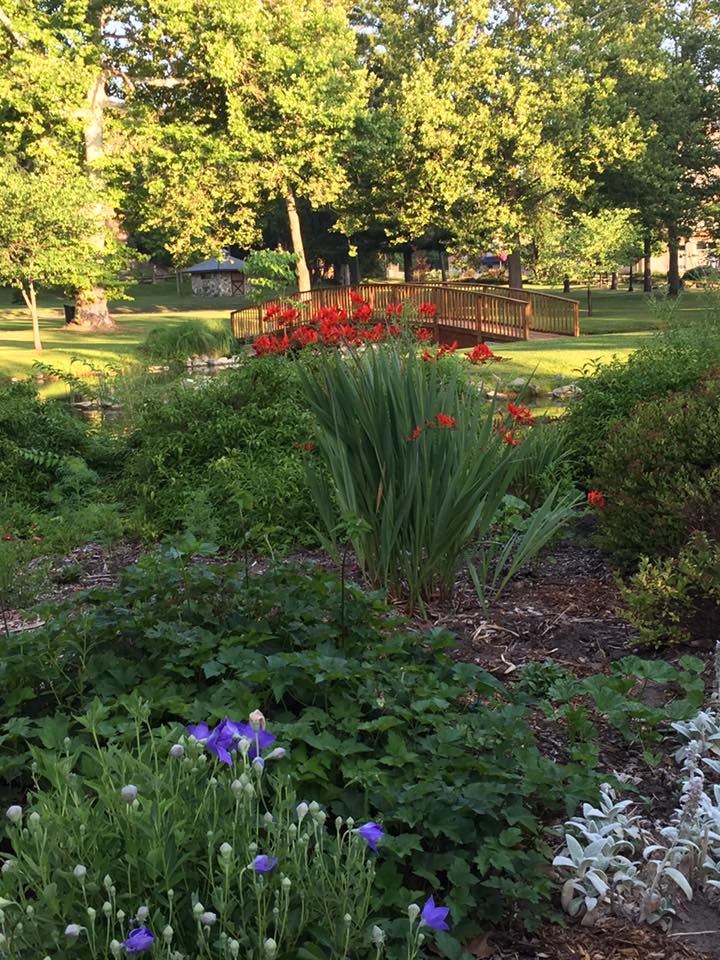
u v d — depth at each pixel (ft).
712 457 16.47
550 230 113.91
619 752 10.53
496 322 80.23
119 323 125.80
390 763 8.31
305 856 6.24
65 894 5.96
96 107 106.93
